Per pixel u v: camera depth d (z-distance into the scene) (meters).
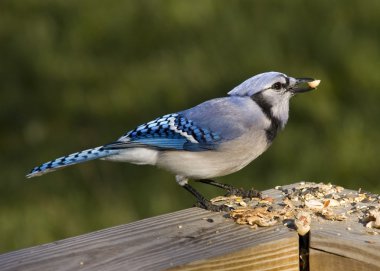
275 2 15.97
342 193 7.04
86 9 16.83
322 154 12.73
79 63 15.87
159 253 5.57
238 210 6.44
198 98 14.36
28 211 11.95
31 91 15.48
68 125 14.49
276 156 12.67
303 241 5.81
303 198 6.87
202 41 15.69
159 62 15.43
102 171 12.82
